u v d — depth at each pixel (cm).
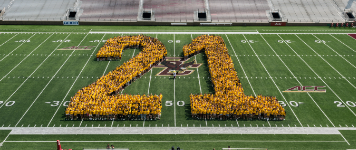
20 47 4388
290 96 3128
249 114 2698
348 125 2645
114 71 3394
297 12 5941
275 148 2344
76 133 2511
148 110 2677
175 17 5744
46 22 5550
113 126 2616
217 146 2367
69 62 3900
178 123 2666
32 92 3145
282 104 2975
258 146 2366
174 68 3766
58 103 2952
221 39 4453
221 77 3216
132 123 2662
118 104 2773
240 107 2705
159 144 2389
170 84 3366
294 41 4769
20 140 2412
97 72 3631
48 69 3684
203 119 2727
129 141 2420
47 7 5966
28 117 2712
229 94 2909
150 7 5997
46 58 4012
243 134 2519
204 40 4381
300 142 2423
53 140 2420
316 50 4394
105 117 2695
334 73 3653
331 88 3294
